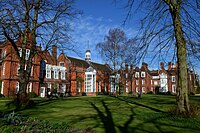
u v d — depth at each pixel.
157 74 74.38
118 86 46.72
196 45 10.67
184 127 9.94
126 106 20.00
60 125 9.24
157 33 11.57
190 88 45.12
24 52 19.91
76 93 51.66
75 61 56.84
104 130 9.34
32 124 8.78
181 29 11.52
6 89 37.03
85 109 17.86
